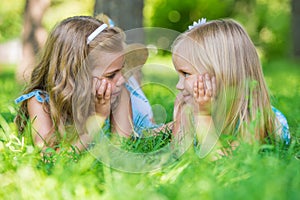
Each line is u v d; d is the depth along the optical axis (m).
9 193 2.26
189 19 20.69
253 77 3.16
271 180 2.13
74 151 2.84
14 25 19.38
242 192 2.02
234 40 3.16
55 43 3.18
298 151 2.97
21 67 9.54
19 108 3.38
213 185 2.14
